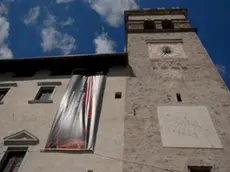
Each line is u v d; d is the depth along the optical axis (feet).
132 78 52.75
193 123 40.16
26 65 58.85
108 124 41.68
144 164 34.37
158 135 38.68
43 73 57.31
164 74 53.36
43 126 42.65
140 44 66.03
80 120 42.39
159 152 35.88
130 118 42.34
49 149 37.91
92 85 50.83
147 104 45.14
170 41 65.82
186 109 43.19
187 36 68.03
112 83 51.65
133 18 83.82
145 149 36.55
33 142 39.63
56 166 35.22
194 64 55.77
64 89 51.06
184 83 49.93
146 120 41.63
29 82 54.44
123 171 33.63
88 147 37.52
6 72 59.26
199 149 35.81
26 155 37.47
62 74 57.11
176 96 46.62
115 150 36.94
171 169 33.32
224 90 46.96
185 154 35.22
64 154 37.04
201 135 37.96
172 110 43.24
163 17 82.64
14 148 39.22
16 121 44.27
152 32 72.18
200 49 61.11
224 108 42.70
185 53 60.13
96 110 44.37
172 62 57.26
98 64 57.77
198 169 33.22
